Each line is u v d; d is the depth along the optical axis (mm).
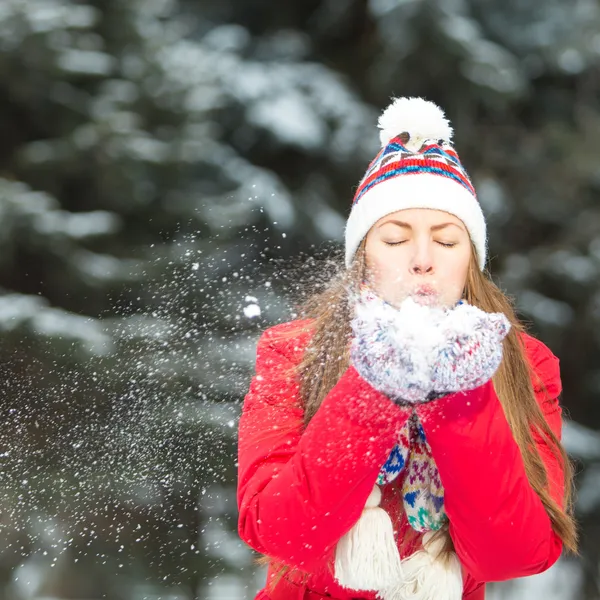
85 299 10508
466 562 2129
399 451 2223
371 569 2068
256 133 14797
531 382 2555
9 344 8102
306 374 2318
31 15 11430
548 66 16812
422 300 2143
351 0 16578
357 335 1888
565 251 14742
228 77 14742
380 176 2412
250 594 7762
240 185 12773
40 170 11508
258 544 2102
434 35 14688
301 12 17188
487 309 2492
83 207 11766
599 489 12164
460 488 1969
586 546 11562
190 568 7191
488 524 1983
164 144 11703
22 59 11391
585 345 14227
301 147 14727
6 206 10383
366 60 16562
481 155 15984
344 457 1914
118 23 12500
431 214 2299
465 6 16203
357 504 1986
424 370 1821
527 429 2406
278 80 15406
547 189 15773
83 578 7000
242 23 17078
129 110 12195
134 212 11531
